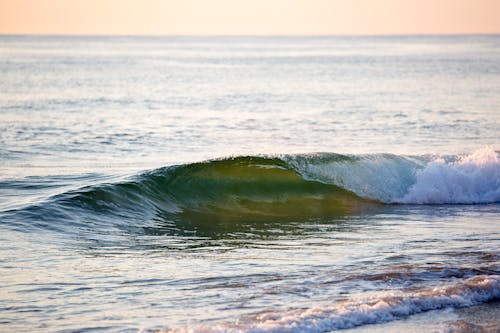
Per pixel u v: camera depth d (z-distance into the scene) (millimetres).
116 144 61062
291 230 31312
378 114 88000
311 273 23125
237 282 22062
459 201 39469
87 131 69562
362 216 35250
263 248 27203
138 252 26172
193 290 21234
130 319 18844
